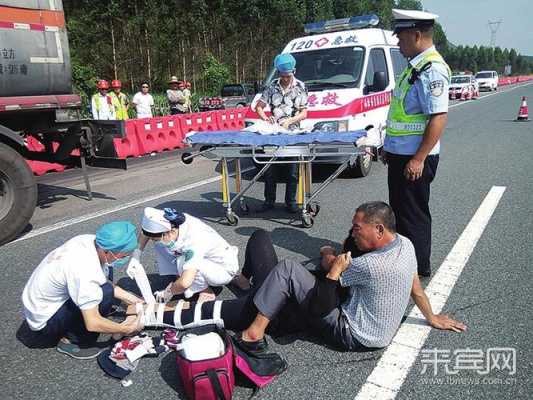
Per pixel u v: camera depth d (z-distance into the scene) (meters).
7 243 4.63
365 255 2.49
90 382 2.52
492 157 8.15
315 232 4.68
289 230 4.75
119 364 2.59
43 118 5.55
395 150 3.35
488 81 34.38
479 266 3.71
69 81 5.48
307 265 3.56
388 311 2.50
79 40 21.56
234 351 2.37
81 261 2.49
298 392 2.37
